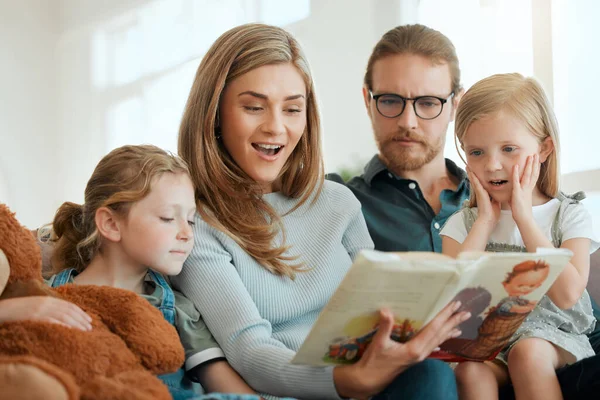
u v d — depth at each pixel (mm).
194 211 1430
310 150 1627
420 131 1971
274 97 1510
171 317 1398
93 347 1070
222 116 1549
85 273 1415
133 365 1111
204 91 1527
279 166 1551
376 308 1089
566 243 1607
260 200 1565
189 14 4887
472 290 1146
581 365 1381
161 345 1156
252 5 4703
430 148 1991
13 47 5078
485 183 1639
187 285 1452
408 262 1029
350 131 4438
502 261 1128
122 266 1407
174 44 4938
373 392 1177
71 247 1460
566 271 1509
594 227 2842
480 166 1636
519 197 1572
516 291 1187
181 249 1384
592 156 2900
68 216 1472
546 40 3055
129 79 5082
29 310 1093
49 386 893
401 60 1957
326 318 1076
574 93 2977
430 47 1966
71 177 5289
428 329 1138
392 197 2014
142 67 5039
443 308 1144
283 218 1599
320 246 1586
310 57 4547
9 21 5059
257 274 1489
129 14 5082
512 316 1233
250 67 1503
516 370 1438
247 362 1294
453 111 2068
